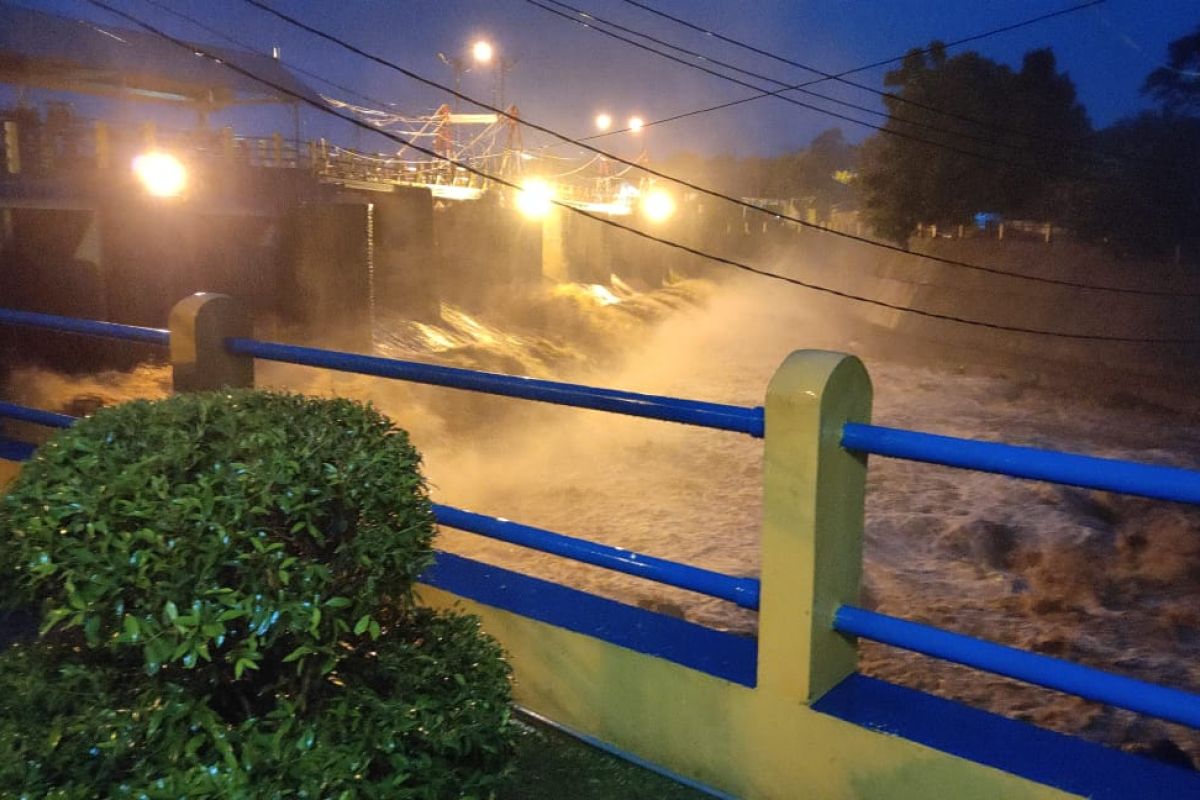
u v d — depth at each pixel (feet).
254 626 5.45
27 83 78.54
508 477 60.54
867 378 7.49
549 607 9.17
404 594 6.51
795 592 7.38
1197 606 41.91
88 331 12.42
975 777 6.73
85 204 57.82
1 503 5.95
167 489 5.71
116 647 5.52
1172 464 71.82
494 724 6.40
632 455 65.31
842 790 7.33
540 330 101.65
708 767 8.03
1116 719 26.04
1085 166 112.57
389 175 98.78
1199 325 93.45
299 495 5.81
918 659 30.35
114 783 5.44
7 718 5.65
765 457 7.38
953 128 121.90
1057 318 106.32
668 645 8.40
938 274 125.49
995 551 49.01
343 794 5.45
